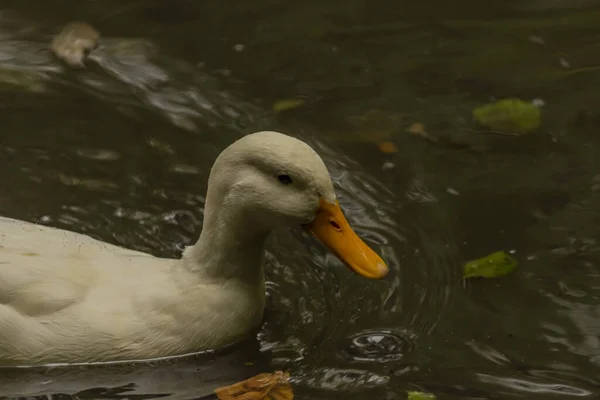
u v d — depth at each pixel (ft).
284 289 24.70
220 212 21.49
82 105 30.68
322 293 24.58
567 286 24.32
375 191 27.73
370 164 28.76
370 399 20.71
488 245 25.79
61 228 26.11
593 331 22.84
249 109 30.83
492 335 22.80
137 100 31.01
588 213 26.71
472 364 21.84
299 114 30.71
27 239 22.33
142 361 21.70
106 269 22.11
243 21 35.12
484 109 31.01
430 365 21.83
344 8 36.17
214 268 21.97
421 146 29.45
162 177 28.14
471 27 35.12
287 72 32.63
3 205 26.76
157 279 22.09
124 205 27.12
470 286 24.45
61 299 21.25
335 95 31.63
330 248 21.11
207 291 22.02
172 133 29.78
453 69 32.94
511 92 31.81
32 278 21.30
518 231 26.22
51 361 21.38
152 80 31.83
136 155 28.91
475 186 27.86
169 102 30.96
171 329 21.76
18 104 30.55
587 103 31.22
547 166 28.58
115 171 28.30
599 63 33.09
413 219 26.76
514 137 29.78
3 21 34.22
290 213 20.81
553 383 21.22
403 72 32.76
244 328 22.50
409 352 22.27
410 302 24.04
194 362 21.97
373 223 26.63
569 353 22.16
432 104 31.32
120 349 21.45
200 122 30.19
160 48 33.40
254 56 33.32
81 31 33.83
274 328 23.16
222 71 32.50
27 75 31.78
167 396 20.95
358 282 24.95
